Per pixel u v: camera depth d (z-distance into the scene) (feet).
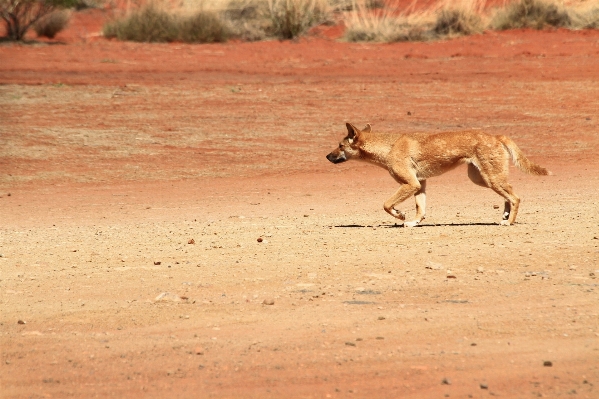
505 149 127.65
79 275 99.35
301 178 192.65
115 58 364.99
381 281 91.86
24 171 199.11
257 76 324.39
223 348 70.74
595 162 201.57
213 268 101.35
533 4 439.22
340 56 377.71
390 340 71.67
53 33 431.84
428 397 60.03
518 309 79.61
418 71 333.62
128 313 81.51
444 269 96.78
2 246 121.49
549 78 309.01
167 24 430.61
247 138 232.32
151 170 201.46
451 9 435.12
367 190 177.47
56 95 282.36
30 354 70.38
